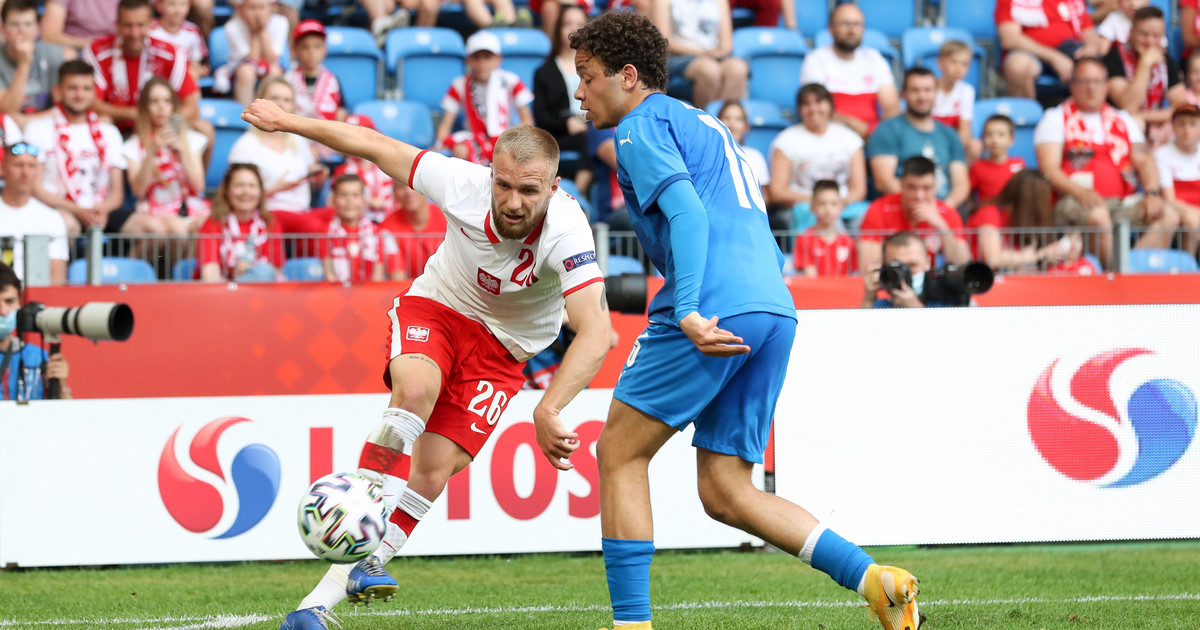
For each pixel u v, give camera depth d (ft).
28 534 62.90
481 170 37.96
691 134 36.27
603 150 108.58
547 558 66.49
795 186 108.47
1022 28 124.06
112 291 70.13
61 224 95.81
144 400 63.98
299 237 82.84
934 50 125.90
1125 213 109.19
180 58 104.68
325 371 71.36
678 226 33.73
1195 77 120.47
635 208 36.60
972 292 73.87
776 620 45.11
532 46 119.14
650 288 71.20
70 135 97.91
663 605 49.80
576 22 108.88
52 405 63.62
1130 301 78.13
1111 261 87.25
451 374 40.88
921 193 98.48
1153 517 66.44
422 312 40.24
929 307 66.90
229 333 70.74
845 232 92.53
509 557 66.69
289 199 100.42
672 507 66.54
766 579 57.93
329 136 38.52
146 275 84.89
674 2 117.19
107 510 63.36
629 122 35.45
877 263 86.63
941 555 65.62
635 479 36.19
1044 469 66.33
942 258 90.63
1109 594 52.31
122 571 62.49
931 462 65.98
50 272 80.02
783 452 65.26
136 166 100.37
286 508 64.39
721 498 36.58
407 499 40.11
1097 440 66.59
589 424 66.49
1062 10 124.16
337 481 34.60
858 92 116.47
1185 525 66.54
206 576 60.34
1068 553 66.44
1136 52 119.85
